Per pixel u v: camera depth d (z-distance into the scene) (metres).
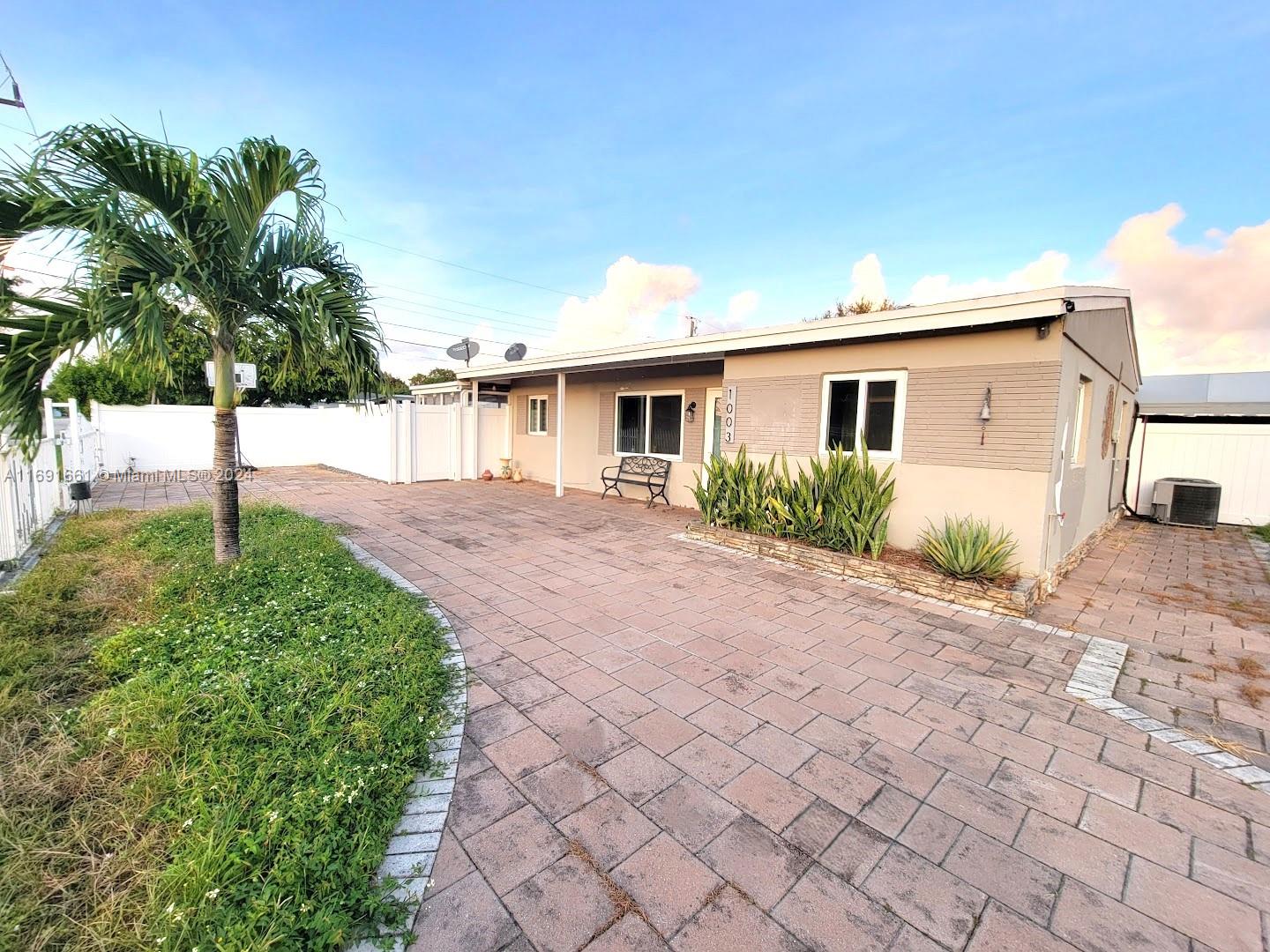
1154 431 10.27
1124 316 7.08
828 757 2.57
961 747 2.68
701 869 1.90
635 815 2.16
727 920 1.70
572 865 1.91
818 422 6.28
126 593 4.18
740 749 2.61
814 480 5.99
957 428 5.23
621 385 10.30
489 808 2.18
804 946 1.62
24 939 1.51
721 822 2.13
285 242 4.41
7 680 2.75
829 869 1.91
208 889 1.64
